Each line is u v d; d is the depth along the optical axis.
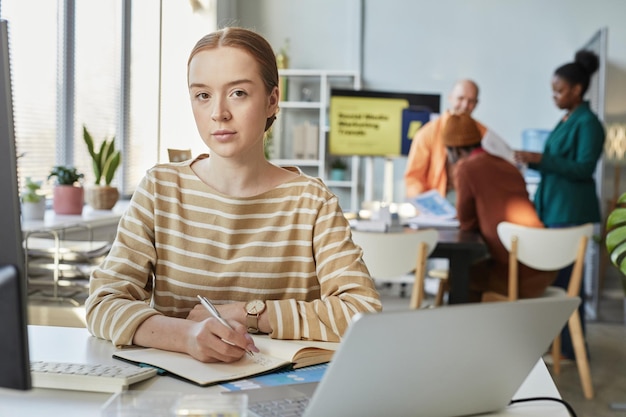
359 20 7.31
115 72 5.85
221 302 1.58
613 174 7.05
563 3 7.17
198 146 5.46
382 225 4.08
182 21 6.15
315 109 7.41
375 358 0.93
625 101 7.09
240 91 1.48
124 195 6.03
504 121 7.27
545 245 3.95
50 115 4.98
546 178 4.94
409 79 7.34
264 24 7.43
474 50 7.26
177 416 0.90
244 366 1.27
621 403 3.90
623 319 6.31
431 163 6.51
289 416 1.03
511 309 1.01
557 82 4.88
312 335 1.45
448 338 0.98
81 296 3.34
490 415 1.12
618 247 3.75
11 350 0.86
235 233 1.58
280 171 1.63
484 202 4.10
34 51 4.77
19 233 0.86
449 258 3.89
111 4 5.73
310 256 1.60
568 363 4.75
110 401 0.92
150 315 1.42
